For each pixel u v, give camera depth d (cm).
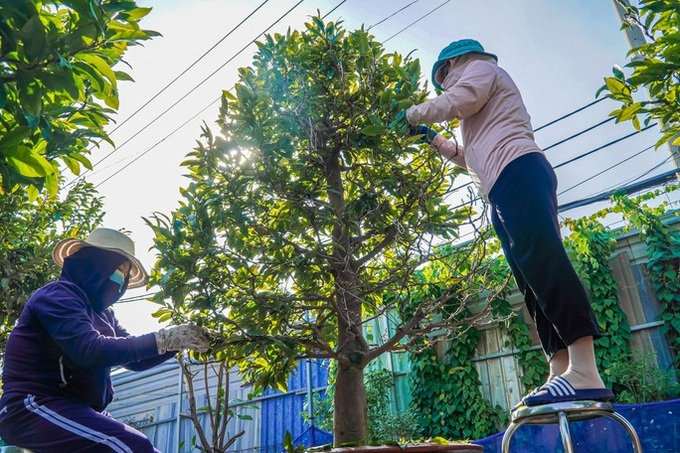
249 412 995
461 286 335
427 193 282
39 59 167
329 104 297
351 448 213
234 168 277
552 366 193
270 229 281
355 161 312
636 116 250
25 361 197
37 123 178
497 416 617
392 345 280
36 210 534
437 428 642
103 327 227
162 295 263
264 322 278
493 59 219
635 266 593
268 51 312
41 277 480
